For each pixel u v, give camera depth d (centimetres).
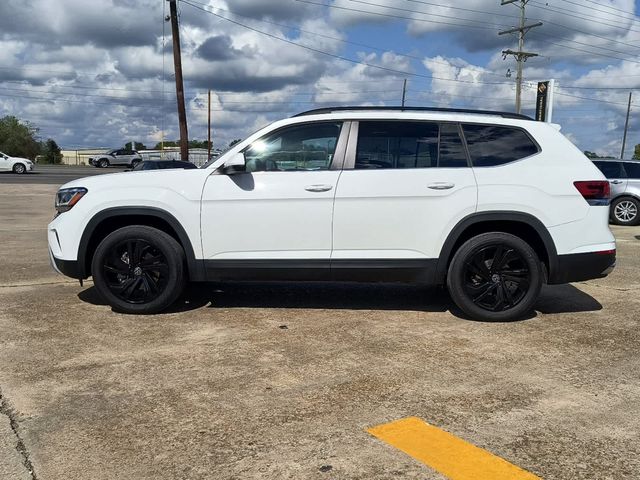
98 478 268
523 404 350
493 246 511
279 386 375
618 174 1477
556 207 507
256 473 273
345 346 454
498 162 518
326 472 274
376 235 511
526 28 4088
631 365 420
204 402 350
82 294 615
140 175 532
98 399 354
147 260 531
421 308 573
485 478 270
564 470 277
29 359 421
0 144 8212
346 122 522
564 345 463
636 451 296
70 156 9481
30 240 1032
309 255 514
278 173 516
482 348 453
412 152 521
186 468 277
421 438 307
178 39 2691
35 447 296
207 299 600
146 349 444
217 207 515
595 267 514
